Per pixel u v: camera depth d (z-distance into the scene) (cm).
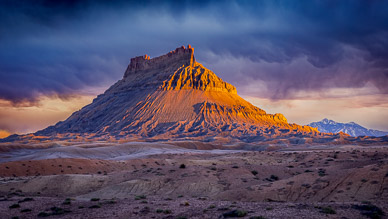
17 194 5491
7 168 8481
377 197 3978
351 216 2666
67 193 5788
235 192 4853
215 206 3419
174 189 5547
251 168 6969
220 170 6656
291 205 3209
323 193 4444
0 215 3366
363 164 6300
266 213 2847
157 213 3203
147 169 7356
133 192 5488
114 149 18250
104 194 5481
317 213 2758
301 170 6750
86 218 3106
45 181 6338
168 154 15812
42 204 3981
